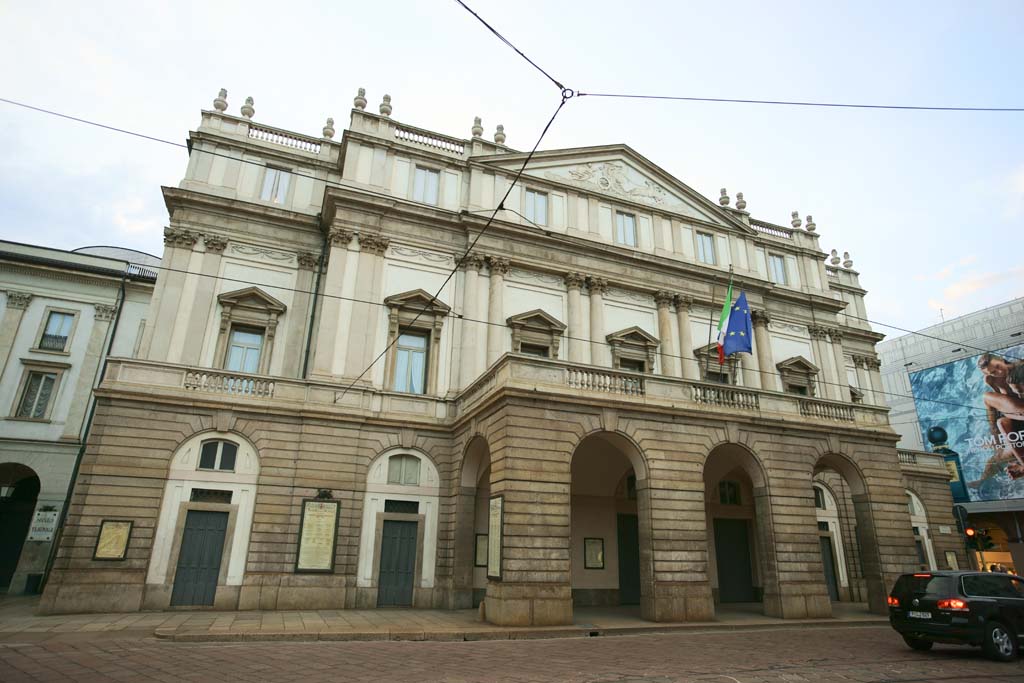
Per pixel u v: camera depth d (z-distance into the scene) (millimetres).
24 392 25984
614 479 21938
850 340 33812
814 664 11008
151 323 20281
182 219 21688
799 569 18484
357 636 13133
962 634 11758
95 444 17328
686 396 18688
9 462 24969
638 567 22109
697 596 16828
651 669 10141
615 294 25516
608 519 22109
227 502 18234
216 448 18516
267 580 17703
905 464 29234
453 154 25188
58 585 16141
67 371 26516
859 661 11438
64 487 25141
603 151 27578
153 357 19906
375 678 8906
